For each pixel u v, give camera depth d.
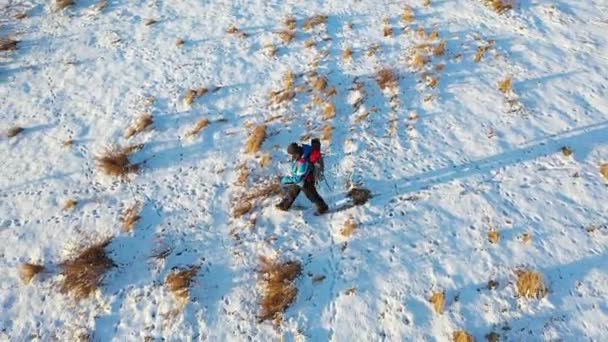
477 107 9.98
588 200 8.13
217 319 7.22
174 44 12.47
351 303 7.20
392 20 12.45
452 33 11.80
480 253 7.59
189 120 10.47
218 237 8.29
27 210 8.99
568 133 9.26
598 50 11.01
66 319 7.39
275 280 7.45
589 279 7.09
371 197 8.59
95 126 10.54
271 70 11.43
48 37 13.11
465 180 8.69
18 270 8.04
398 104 10.21
